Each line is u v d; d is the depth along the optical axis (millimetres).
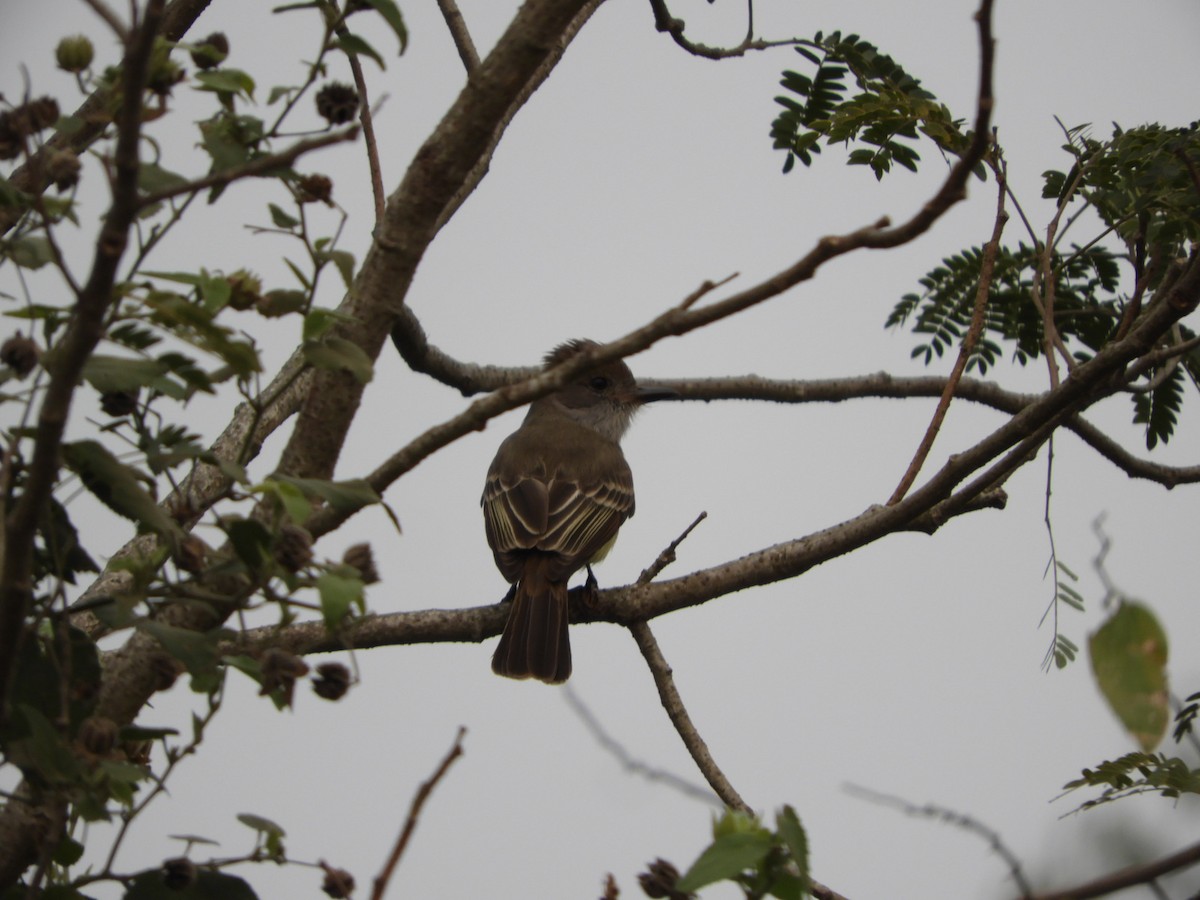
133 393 3203
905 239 2988
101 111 3199
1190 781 3643
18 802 3207
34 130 3076
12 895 3258
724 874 2615
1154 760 3736
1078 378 4590
